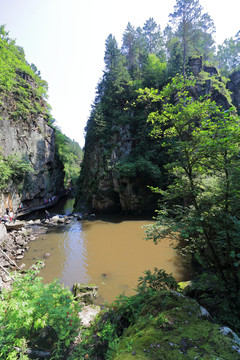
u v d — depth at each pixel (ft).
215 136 11.34
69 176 184.34
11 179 71.72
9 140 75.87
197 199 13.39
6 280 25.41
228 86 103.50
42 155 99.50
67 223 64.75
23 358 8.21
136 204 76.13
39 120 100.17
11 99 80.02
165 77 89.20
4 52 52.85
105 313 14.35
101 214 82.69
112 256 34.81
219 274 12.61
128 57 132.98
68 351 10.65
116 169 77.00
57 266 31.60
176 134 14.69
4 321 9.70
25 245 42.34
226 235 11.81
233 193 10.85
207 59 130.72
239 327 9.62
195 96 73.51
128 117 88.12
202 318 8.94
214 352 6.70
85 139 109.40
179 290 14.89
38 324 10.37
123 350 7.77
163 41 135.64
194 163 12.71
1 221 55.11
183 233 11.23
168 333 8.08
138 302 12.95
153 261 31.58
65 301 12.75
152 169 71.46
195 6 79.05
